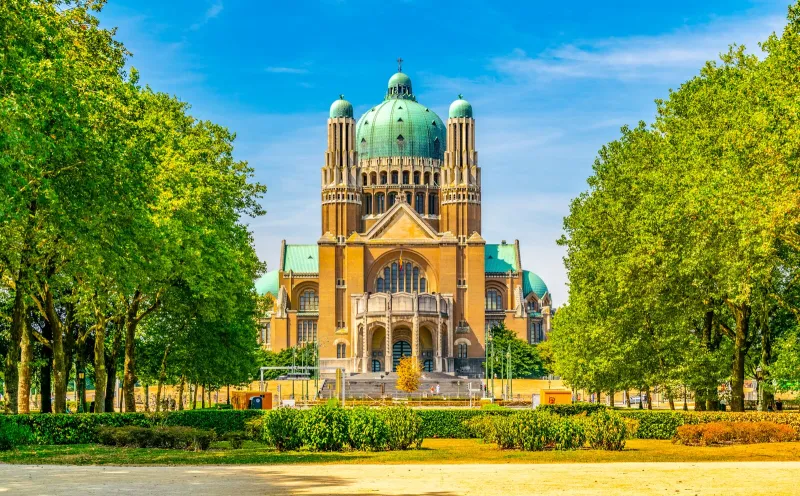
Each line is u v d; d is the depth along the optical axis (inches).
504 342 6752.0
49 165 1605.6
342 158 7165.4
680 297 2151.8
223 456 1571.1
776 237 1720.0
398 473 1275.8
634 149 2375.7
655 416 2059.5
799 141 1557.6
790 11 1680.6
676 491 1079.6
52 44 1534.2
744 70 2048.5
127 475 1231.5
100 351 2199.8
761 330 2285.9
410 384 5423.2
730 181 1743.4
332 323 6904.5
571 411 2426.2
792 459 1533.0
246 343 3053.6
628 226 2233.0
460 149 7140.8
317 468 1357.0
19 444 1691.7
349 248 6973.4
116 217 1727.4
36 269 1884.8
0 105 1325.0
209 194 2383.1
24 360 2022.6
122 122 1729.8
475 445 1934.1
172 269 2182.6
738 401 2154.3
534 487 1115.3
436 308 6683.1
